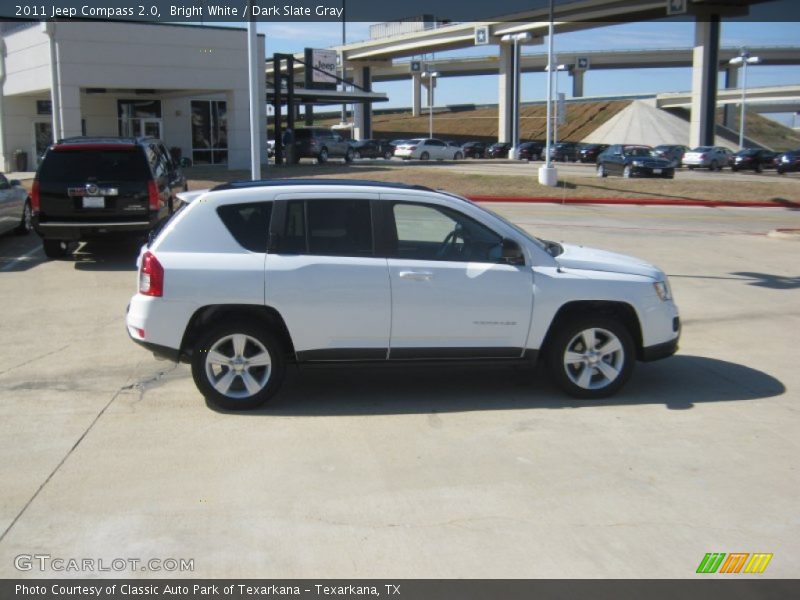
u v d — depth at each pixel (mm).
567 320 6469
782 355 8047
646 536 4316
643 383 7066
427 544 4215
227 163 37844
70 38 29219
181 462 5246
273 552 4125
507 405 6434
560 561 4055
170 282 6062
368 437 5715
